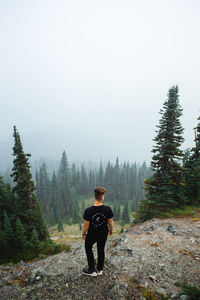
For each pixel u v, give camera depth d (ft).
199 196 42.86
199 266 16.70
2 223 64.75
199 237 23.88
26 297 13.28
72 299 12.53
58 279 15.17
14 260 47.52
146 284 14.11
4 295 13.78
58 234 161.99
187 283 14.14
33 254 48.42
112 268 16.39
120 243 23.94
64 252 23.12
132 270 16.21
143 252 20.47
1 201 69.31
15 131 59.62
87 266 15.64
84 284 14.02
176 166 44.16
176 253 19.88
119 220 225.35
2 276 17.20
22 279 15.98
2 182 74.54
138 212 44.29
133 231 30.76
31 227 61.77
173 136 44.14
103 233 12.89
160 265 17.28
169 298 12.37
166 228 29.17
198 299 11.81
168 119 45.68
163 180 43.14
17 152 60.29
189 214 36.86
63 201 265.54
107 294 12.74
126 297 12.50
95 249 22.66
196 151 50.19
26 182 62.18
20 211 62.54
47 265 18.37
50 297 12.97
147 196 44.45
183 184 42.45
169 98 46.06
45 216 213.46
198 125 50.62
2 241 52.65
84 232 13.10
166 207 41.04
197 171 44.24
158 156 44.68
